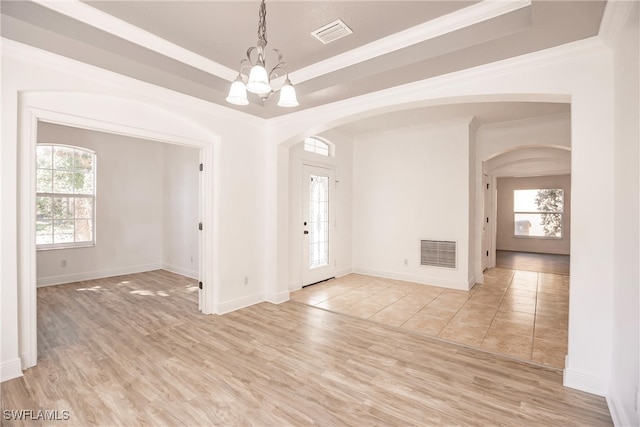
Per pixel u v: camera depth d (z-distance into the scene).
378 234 5.87
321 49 2.77
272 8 2.19
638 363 1.58
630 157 1.78
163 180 6.48
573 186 2.25
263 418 1.95
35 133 2.50
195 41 2.66
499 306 4.13
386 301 4.35
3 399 2.10
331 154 5.66
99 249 5.62
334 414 1.99
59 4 2.10
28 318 2.49
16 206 2.37
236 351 2.84
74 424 1.87
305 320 3.63
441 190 5.16
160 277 5.74
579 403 2.10
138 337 3.13
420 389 2.27
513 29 2.07
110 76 2.74
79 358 2.68
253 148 4.20
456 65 2.54
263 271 4.39
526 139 4.99
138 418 1.93
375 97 3.17
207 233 3.81
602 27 1.97
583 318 2.23
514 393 2.22
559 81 2.29
